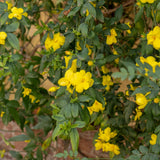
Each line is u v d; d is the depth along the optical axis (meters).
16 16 0.61
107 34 0.64
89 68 0.60
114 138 0.73
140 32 0.71
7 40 0.61
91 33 0.57
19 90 0.71
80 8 0.58
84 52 0.56
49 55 0.64
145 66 0.51
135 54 0.72
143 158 0.61
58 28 0.63
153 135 0.62
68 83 0.53
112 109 0.72
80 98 0.53
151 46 0.59
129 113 0.68
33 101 0.73
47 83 0.78
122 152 0.73
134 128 0.77
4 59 0.61
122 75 0.48
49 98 0.73
